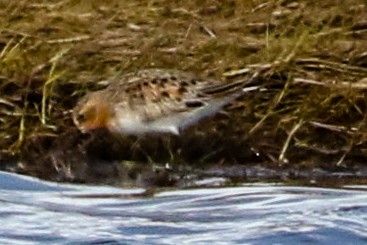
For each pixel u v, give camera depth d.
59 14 35.28
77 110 31.69
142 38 34.41
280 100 32.41
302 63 33.28
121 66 33.62
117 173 31.19
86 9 35.53
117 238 27.64
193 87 31.38
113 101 31.53
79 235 27.83
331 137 31.77
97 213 28.94
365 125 31.97
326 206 28.77
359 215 28.25
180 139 31.59
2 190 30.20
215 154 31.58
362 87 32.59
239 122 32.00
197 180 30.86
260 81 32.72
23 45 34.19
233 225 28.02
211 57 33.72
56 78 32.97
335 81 32.78
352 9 34.88
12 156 31.62
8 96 32.84
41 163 31.45
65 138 31.91
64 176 31.05
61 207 29.23
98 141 31.69
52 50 34.06
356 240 27.36
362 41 34.00
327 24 34.56
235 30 34.59
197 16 35.09
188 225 28.09
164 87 31.36
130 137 31.62
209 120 31.81
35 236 27.88
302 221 28.05
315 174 30.89
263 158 31.50
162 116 31.41
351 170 31.03
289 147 31.62
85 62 33.69
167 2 35.56
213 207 29.00
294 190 29.92
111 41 34.34
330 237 27.45
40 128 32.12
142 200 29.61
